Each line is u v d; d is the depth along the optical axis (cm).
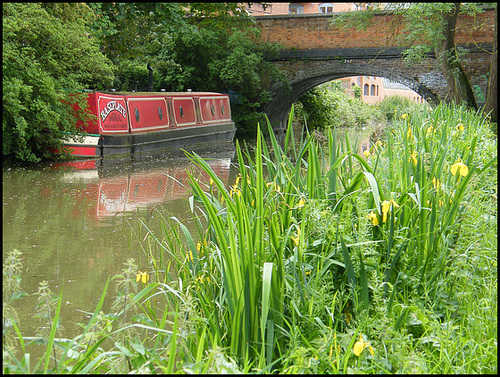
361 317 289
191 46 2430
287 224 355
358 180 355
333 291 325
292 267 308
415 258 344
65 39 1509
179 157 1812
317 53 2509
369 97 4794
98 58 1619
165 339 280
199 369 233
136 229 807
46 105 1430
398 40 1969
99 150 1586
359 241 328
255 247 309
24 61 1409
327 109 3084
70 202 1013
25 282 580
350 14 1947
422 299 319
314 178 376
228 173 1455
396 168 432
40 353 413
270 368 267
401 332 284
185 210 950
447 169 423
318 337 285
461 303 316
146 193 1133
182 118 2003
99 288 566
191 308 289
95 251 696
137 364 252
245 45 2477
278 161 397
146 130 1805
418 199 316
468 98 1803
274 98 2617
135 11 677
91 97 1580
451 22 1773
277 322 292
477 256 333
